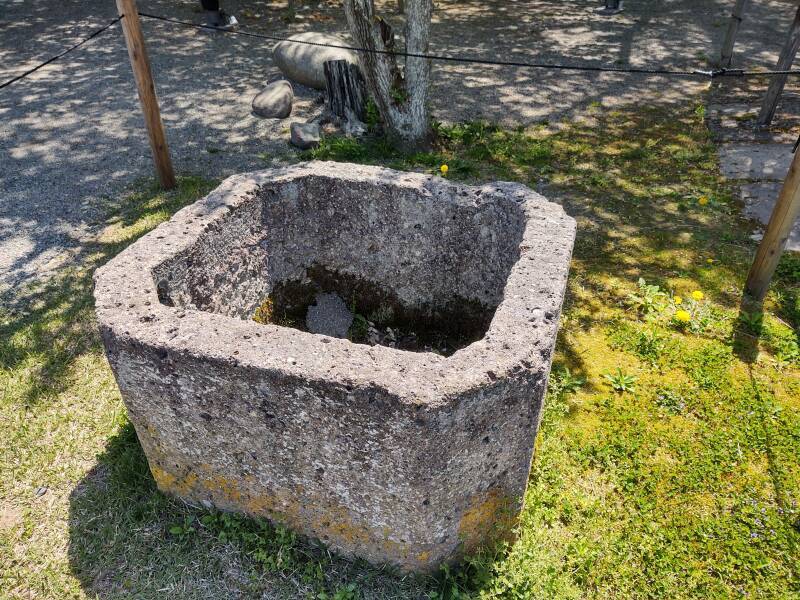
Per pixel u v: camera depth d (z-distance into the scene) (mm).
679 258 5438
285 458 2789
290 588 2975
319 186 4164
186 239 3395
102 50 10727
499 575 2945
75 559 3133
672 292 4973
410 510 2682
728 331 4586
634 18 12695
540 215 3523
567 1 14133
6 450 3701
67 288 5043
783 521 3291
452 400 2342
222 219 3680
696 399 4012
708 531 3246
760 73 3947
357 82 7691
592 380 4219
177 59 10344
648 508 3365
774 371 4227
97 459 3643
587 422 3900
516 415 2604
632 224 5953
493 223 3871
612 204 6289
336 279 4562
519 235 3697
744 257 5410
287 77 9383
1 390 4090
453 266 4188
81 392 4082
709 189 6500
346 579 2998
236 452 2895
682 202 6285
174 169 7000
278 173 4156
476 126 7859
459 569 3039
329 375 2420
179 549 3131
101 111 8469
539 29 12086
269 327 2719
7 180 6738
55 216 6082
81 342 4492
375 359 2510
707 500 3410
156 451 3137
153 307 2842
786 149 7262
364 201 4152
